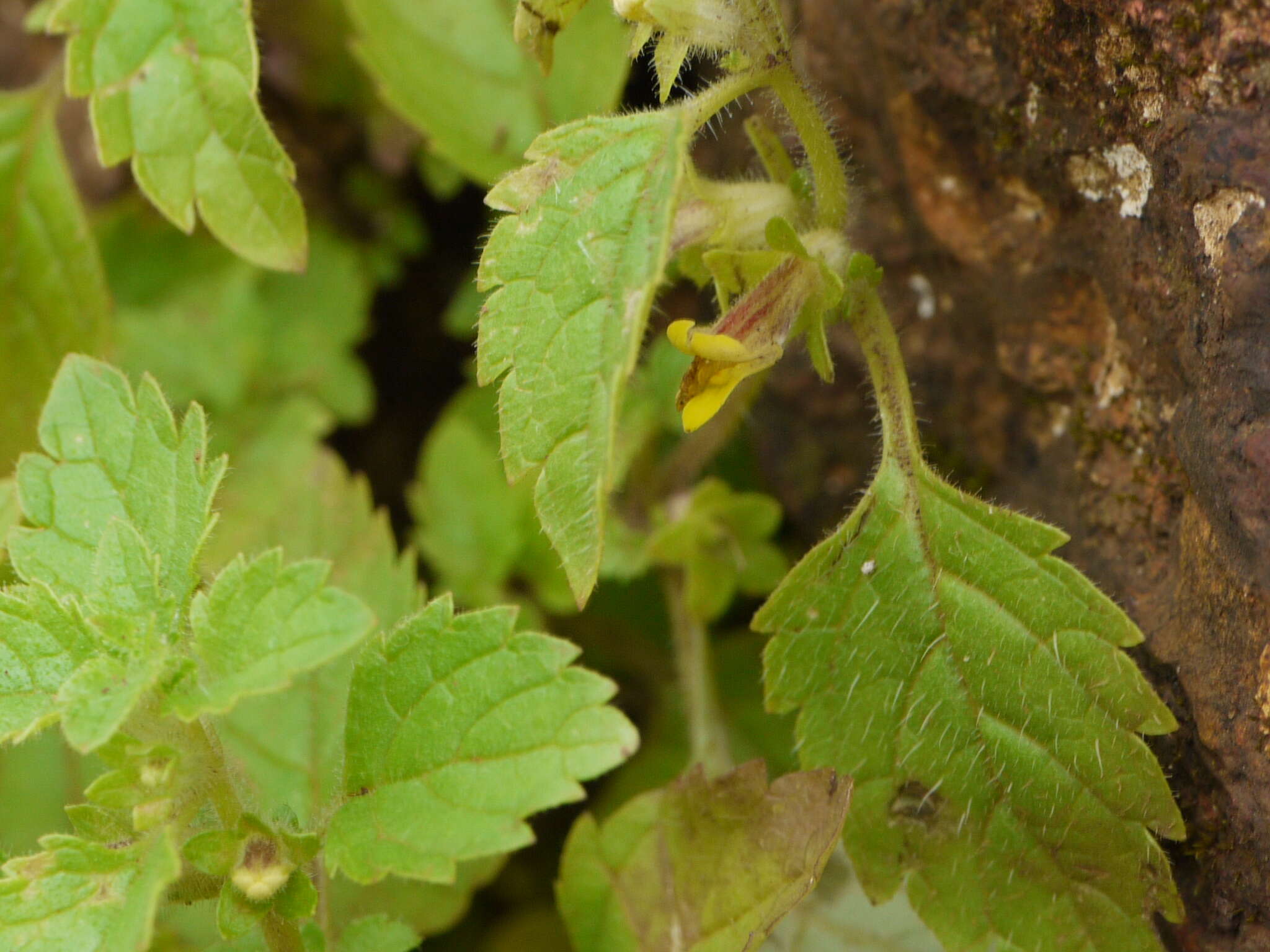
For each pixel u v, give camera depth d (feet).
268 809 0.62
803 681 0.60
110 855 0.55
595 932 0.61
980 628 0.59
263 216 0.61
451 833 0.55
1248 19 0.56
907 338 0.67
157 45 0.61
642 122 0.56
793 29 0.67
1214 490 0.56
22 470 0.57
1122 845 0.58
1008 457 0.65
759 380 0.67
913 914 0.62
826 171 0.59
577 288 0.56
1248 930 0.57
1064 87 0.59
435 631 0.56
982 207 0.63
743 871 0.60
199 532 0.56
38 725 0.54
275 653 0.54
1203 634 0.58
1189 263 0.57
